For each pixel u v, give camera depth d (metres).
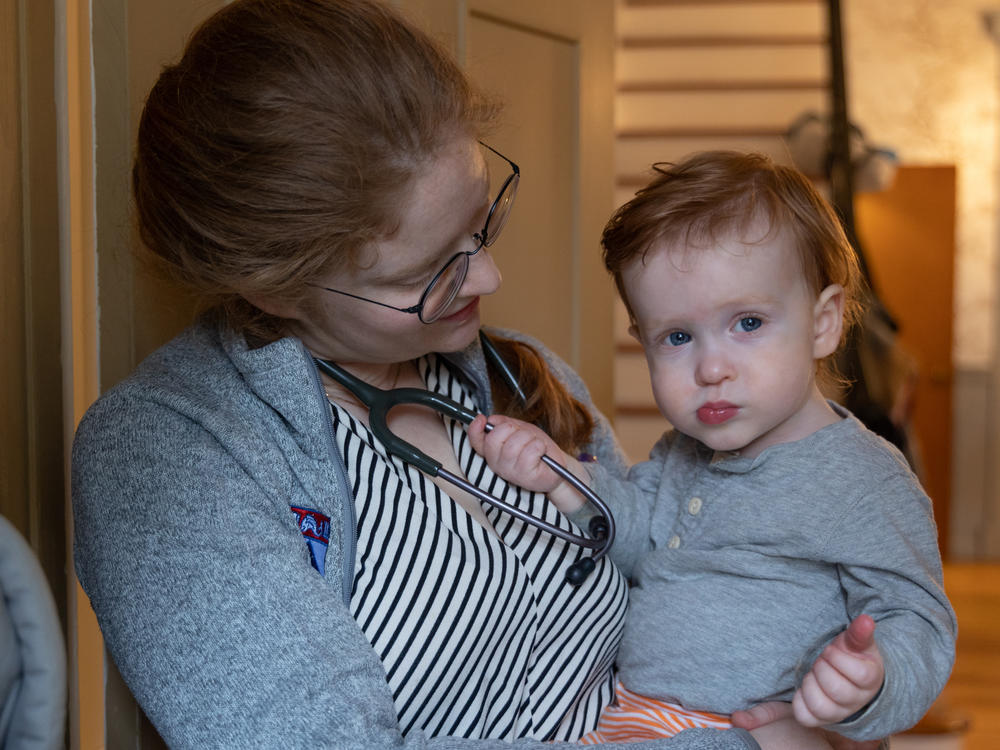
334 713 0.79
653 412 4.22
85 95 1.22
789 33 4.77
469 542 0.97
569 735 1.04
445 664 0.93
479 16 1.61
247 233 0.89
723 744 0.87
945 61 4.93
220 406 0.95
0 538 0.70
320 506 0.94
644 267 1.04
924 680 0.86
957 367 4.97
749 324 1.00
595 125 1.95
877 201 4.90
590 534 1.08
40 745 0.71
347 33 0.88
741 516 1.03
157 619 0.82
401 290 0.93
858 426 1.04
